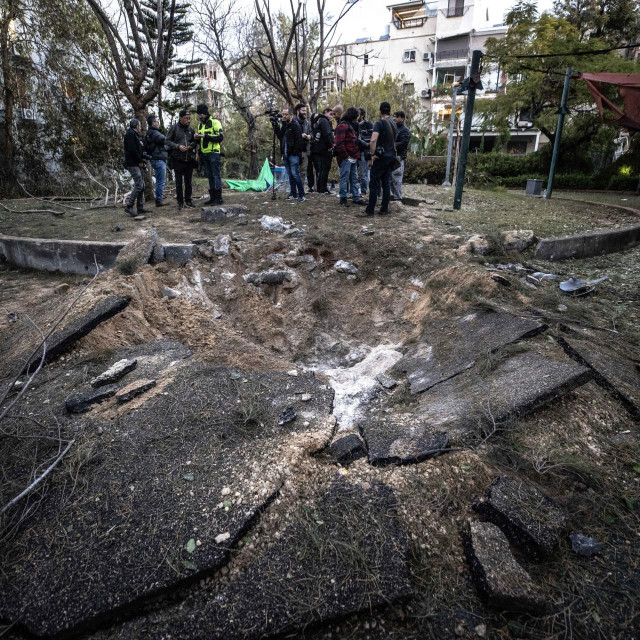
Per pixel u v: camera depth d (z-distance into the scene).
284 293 5.93
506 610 1.94
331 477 2.48
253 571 1.99
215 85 30.91
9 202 11.36
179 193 8.92
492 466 2.59
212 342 4.73
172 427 2.91
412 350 4.54
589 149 20.80
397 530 2.16
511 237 6.49
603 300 4.93
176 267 5.91
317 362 5.11
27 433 2.85
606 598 1.99
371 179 7.55
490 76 32.25
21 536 2.16
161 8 9.42
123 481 2.46
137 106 10.24
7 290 5.96
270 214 7.88
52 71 13.92
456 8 36.28
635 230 7.30
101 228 7.62
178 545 2.08
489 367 3.54
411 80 39.91
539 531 2.17
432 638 1.83
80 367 3.79
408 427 2.91
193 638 1.77
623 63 18.02
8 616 1.86
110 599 1.89
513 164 21.89
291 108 14.32
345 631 1.84
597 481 2.56
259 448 2.68
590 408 3.09
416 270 5.69
